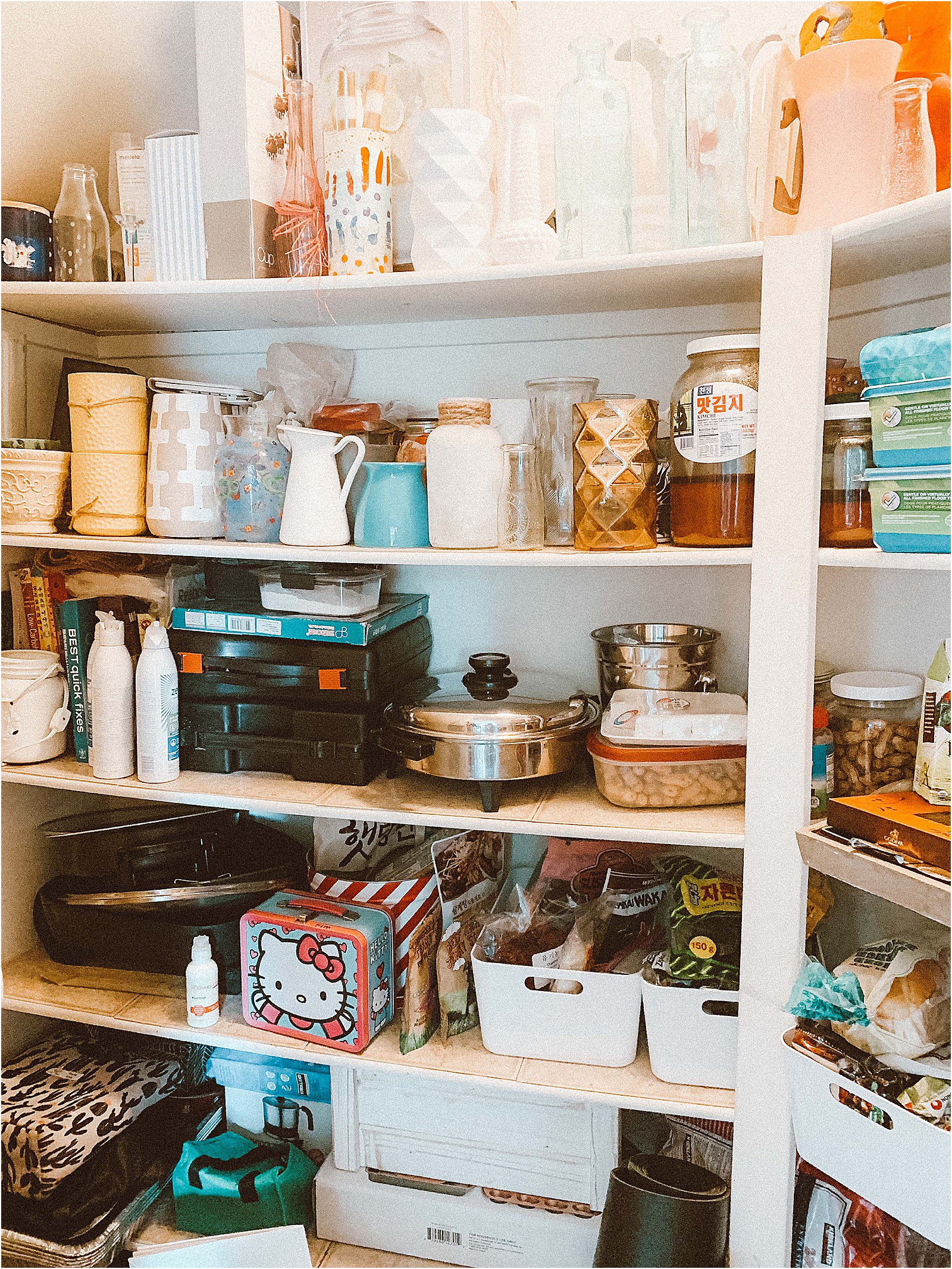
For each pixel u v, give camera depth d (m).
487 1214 1.36
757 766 1.15
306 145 1.35
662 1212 1.16
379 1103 1.41
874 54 1.05
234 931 1.50
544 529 1.35
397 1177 1.42
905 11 1.11
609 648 1.38
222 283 1.33
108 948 1.53
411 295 1.35
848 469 1.11
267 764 1.49
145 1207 1.48
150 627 1.47
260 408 1.51
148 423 1.55
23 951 1.68
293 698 1.47
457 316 1.54
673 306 1.45
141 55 1.46
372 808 1.32
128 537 1.51
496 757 1.26
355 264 1.31
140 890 1.50
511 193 1.30
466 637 1.67
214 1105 1.66
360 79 1.30
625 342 1.51
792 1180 1.17
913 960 1.04
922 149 1.02
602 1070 1.30
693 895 1.31
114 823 1.70
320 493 1.39
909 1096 0.97
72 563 1.63
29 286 1.40
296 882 1.55
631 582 1.57
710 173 1.20
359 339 1.65
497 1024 1.33
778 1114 1.17
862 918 1.42
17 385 1.58
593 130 1.26
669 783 1.27
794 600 1.11
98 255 1.49
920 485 0.97
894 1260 1.09
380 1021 1.39
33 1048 1.66
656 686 1.35
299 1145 1.56
